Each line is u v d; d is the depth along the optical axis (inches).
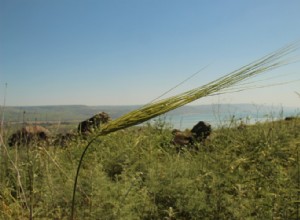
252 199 129.7
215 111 240.1
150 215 134.0
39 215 133.7
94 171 146.4
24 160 169.9
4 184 150.9
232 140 208.5
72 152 210.1
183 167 158.2
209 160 172.7
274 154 178.9
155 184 142.6
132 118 79.4
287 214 124.2
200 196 133.5
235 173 153.3
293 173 147.5
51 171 161.2
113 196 129.6
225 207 130.2
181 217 136.0
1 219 128.1
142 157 187.5
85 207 131.3
